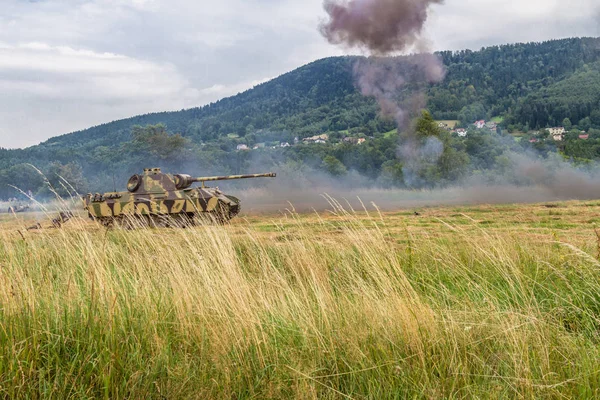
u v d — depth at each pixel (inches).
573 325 216.5
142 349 185.3
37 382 164.4
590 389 162.7
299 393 161.8
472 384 169.2
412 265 304.3
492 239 327.0
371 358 179.3
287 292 226.2
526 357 176.4
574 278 258.4
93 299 205.6
